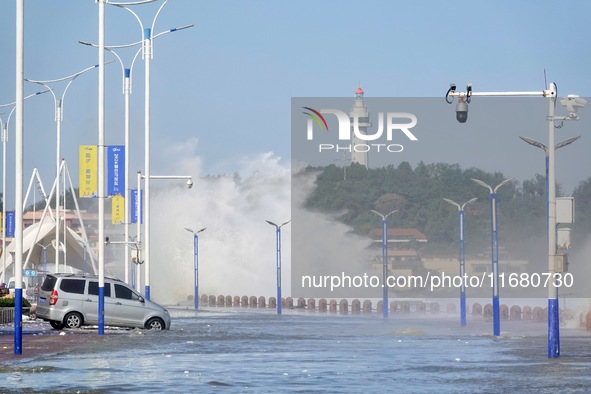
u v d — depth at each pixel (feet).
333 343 226.38
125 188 383.24
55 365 160.86
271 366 162.50
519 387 132.77
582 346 220.64
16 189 174.60
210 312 495.82
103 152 249.14
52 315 261.65
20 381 136.87
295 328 307.99
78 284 263.90
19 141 173.78
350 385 135.13
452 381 140.67
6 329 265.54
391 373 151.84
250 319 389.80
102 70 250.98
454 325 357.61
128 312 265.34
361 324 356.18
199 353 189.16
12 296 337.31
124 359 173.58
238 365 163.94
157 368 157.17
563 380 141.49
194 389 128.98
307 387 132.46
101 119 250.37
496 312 272.10
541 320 439.22
